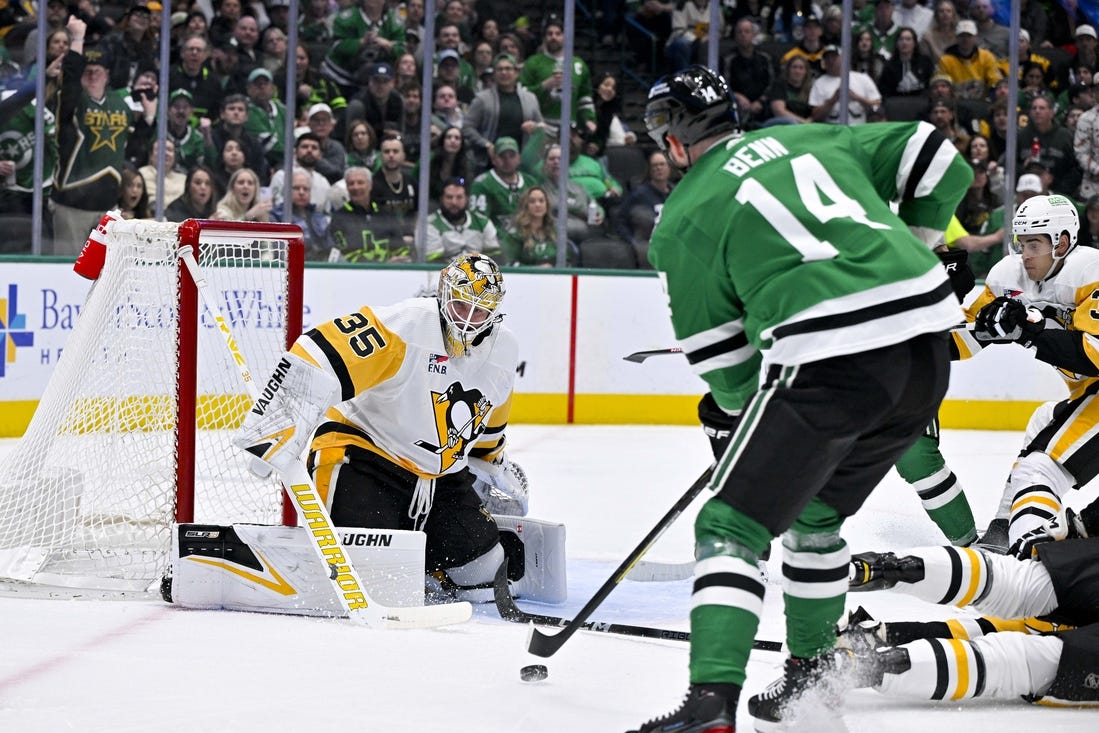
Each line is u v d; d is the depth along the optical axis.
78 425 7.03
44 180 14.77
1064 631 4.68
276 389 5.88
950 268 5.16
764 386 3.93
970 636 4.95
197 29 15.29
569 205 16.19
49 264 13.39
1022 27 16.55
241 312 9.55
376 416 6.36
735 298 4.11
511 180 15.91
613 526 9.08
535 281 15.24
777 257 3.94
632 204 16.30
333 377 5.90
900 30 16.53
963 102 16.48
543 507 9.86
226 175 15.34
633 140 16.72
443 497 6.67
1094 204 16.33
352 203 15.55
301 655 5.33
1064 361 6.56
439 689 4.85
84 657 5.26
